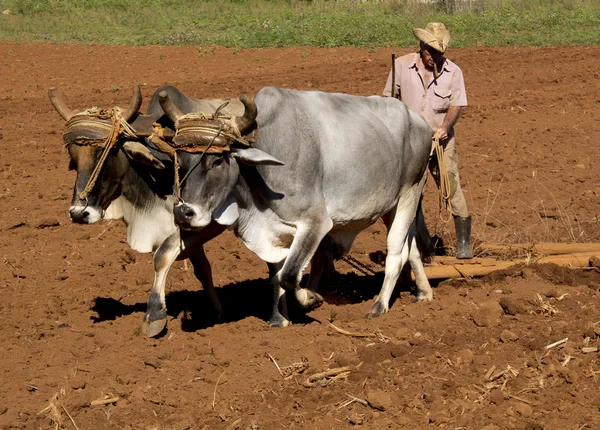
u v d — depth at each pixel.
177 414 5.66
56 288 8.16
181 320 7.40
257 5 30.75
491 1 28.83
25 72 20.80
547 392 5.83
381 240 9.80
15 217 10.40
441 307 7.40
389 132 7.48
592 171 12.41
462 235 8.47
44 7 29.84
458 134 14.84
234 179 6.42
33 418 5.65
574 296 7.42
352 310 7.63
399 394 5.85
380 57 22.38
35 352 6.67
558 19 26.23
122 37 26.27
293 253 6.79
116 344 6.78
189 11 29.67
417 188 7.90
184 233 6.83
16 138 14.49
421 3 29.41
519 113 16.23
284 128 6.63
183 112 6.60
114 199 6.83
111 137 6.51
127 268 8.84
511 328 6.86
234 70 20.89
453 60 21.56
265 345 6.65
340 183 7.05
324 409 5.71
